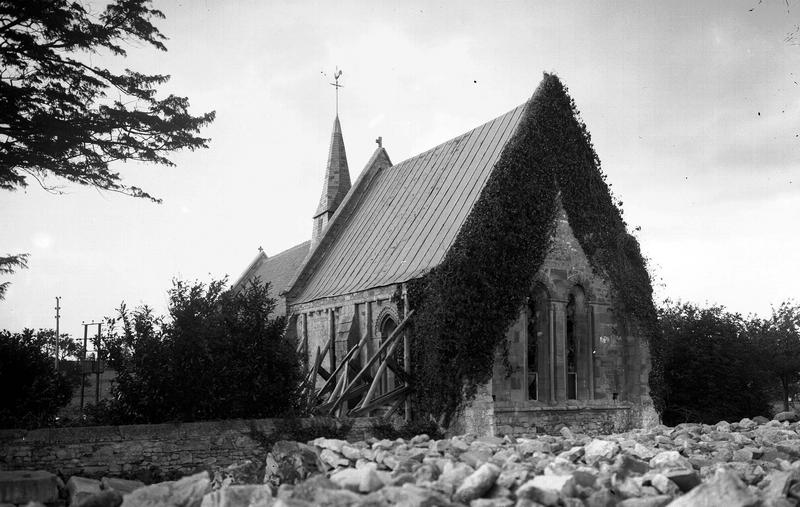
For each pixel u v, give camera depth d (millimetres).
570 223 28359
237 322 21500
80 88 23656
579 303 28484
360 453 15977
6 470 16406
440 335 24547
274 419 20219
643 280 30250
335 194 46188
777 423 21266
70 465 17266
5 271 25859
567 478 10977
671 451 14617
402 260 29266
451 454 16047
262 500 10586
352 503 9836
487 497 10836
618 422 28266
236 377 20766
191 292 21234
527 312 27172
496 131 30531
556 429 26484
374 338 28938
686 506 9531
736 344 33469
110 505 12000
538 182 27406
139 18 23938
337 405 24328
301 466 15094
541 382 26859
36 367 24062
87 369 38125
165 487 11672
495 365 25375
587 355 28172
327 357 32531
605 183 30281
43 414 22266
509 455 15828
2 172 22719
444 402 24328
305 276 37281
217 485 16281
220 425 19203
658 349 29844
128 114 23469
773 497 10547
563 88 29359
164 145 24578
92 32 23234
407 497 9938
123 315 20656
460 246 25156
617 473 12102
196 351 20422
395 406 25250
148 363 19984
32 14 21875
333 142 47406
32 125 22016
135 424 19125
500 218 25875
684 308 35031
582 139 29625
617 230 29984
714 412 32031
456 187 30125
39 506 10234
